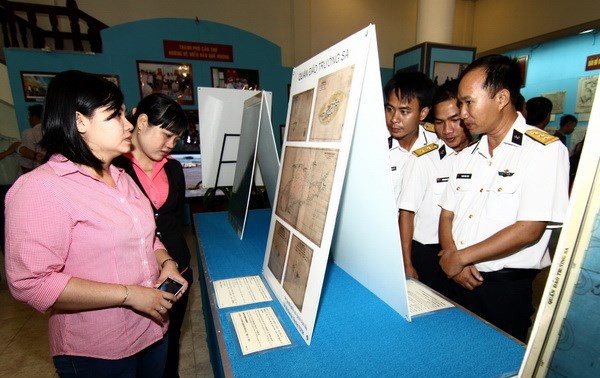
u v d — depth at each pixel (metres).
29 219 0.67
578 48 3.89
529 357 0.44
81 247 0.76
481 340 0.74
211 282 1.05
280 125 4.54
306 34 5.12
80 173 0.77
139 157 1.21
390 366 0.66
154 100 1.12
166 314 1.03
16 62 3.41
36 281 0.68
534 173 0.91
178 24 3.92
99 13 4.24
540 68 4.39
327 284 1.03
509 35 5.03
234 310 0.87
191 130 4.12
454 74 3.52
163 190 1.27
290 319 0.82
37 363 1.78
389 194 0.74
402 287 0.81
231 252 1.32
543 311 0.43
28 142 3.03
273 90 4.43
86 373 0.84
